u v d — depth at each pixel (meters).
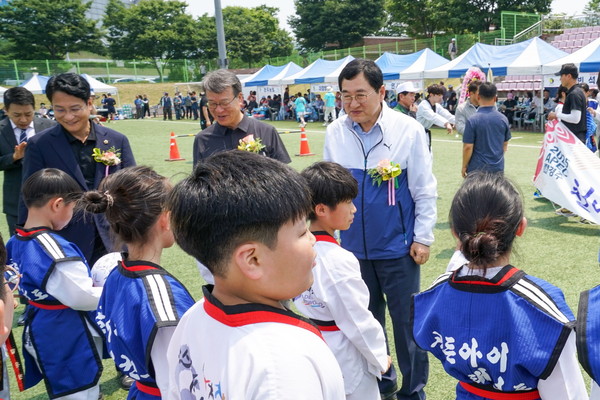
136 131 21.66
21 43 47.16
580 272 4.39
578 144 5.75
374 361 2.16
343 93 2.66
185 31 51.78
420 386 2.72
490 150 4.95
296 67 24.88
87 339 2.53
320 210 2.18
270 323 1.01
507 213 1.56
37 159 3.22
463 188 1.66
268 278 1.02
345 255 2.14
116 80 40.47
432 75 18.12
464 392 1.68
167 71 42.66
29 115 4.43
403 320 2.70
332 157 2.81
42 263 2.34
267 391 0.93
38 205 2.52
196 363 1.09
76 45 49.50
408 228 2.70
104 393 3.09
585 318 1.28
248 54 53.75
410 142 2.67
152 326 1.54
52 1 47.59
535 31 25.78
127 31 52.94
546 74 14.80
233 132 3.36
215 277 1.07
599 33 21.47
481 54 17.09
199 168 1.08
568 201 5.65
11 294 1.46
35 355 2.49
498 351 1.51
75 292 2.31
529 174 8.78
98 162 3.32
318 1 55.09
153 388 1.70
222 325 1.03
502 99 20.30
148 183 1.75
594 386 1.33
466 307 1.57
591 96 10.47
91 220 3.09
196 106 28.41
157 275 1.68
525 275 1.56
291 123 24.30
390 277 2.71
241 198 0.98
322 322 2.19
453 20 43.09
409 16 49.56
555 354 1.41
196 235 1.02
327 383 0.99
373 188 2.67
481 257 1.52
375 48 32.59
